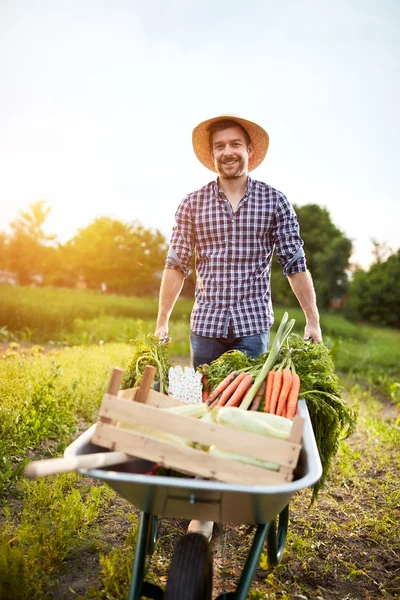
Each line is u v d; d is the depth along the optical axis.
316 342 3.71
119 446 2.21
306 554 3.39
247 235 3.74
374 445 5.84
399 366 12.31
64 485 4.07
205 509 2.24
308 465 2.19
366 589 3.13
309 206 46.34
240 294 3.75
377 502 4.32
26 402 5.12
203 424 2.22
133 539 3.30
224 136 3.69
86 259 40.38
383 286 30.12
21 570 2.74
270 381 2.98
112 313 17.39
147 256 41.66
